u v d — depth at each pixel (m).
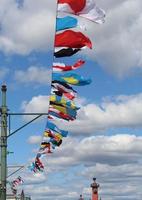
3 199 25.14
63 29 19.95
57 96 23.11
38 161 30.94
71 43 20.05
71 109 23.69
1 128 25.16
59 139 27.28
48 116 24.44
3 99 25.16
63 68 21.59
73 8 19.59
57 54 20.41
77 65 21.64
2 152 25.20
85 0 19.41
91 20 19.78
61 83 22.19
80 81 22.00
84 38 20.05
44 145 27.84
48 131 26.92
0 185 25.16
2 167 25.27
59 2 19.53
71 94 23.03
